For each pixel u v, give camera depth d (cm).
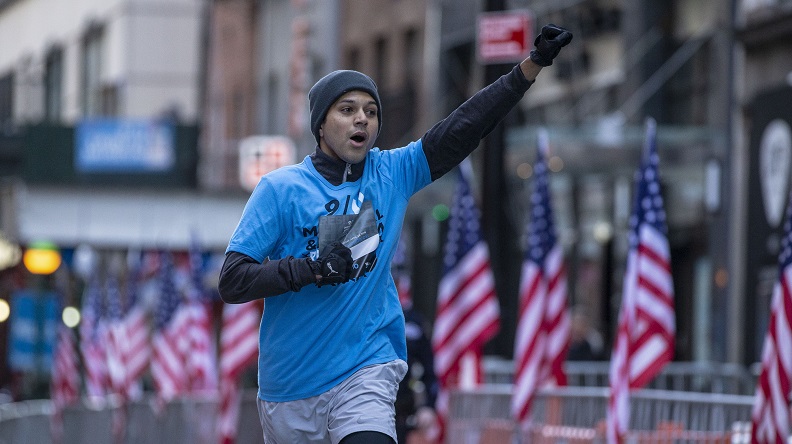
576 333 3678
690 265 4606
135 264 4338
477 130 1177
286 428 1173
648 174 2214
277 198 1165
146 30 8281
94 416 3666
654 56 4831
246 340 3328
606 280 5059
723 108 4378
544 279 2559
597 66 5162
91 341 4181
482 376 3023
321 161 1177
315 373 1158
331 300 1157
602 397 2289
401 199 1188
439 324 2847
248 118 7919
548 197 2605
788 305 1809
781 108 3678
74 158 6794
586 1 5225
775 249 3712
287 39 7450
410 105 6600
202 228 5853
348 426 1136
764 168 3781
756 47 4216
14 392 4975
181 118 8219
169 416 3550
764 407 1819
